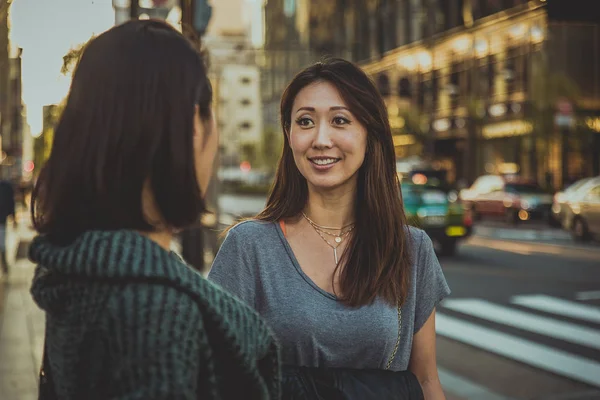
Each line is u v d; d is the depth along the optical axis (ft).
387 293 6.02
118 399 2.78
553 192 80.74
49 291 3.12
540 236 61.31
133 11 17.40
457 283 34.86
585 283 34.65
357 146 6.25
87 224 3.13
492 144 110.22
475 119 107.86
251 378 3.19
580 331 23.89
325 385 5.62
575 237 56.65
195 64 3.31
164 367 2.76
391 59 139.85
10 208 34.55
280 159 6.66
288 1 237.25
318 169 6.22
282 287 6.05
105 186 3.09
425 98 128.98
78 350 2.96
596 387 17.35
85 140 3.10
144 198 3.22
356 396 5.56
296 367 5.75
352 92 6.23
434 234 44.70
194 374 2.87
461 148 118.11
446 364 19.51
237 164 278.26
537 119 89.92
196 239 27.78
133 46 3.18
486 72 111.96
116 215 3.11
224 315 3.07
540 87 91.35
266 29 271.49
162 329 2.81
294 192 6.51
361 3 155.94
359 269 6.03
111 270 2.86
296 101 6.39
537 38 99.40
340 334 5.85
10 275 34.24
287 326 5.88
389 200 6.31
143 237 3.07
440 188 47.55
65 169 3.11
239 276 6.14
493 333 23.58
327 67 6.34
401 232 6.26
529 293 31.83
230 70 275.59
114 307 2.83
